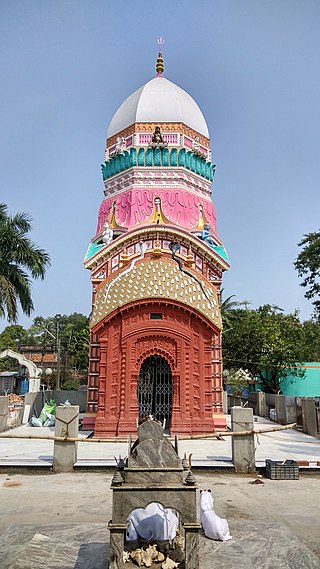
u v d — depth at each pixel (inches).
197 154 940.0
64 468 457.7
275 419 925.8
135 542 221.1
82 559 213.3
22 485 401.4
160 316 693.9
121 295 697.6
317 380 1331.2
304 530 279.4
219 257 810.2
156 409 713.6
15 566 205.8
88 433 697.0
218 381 740.0
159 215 813.2
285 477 430.3
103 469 458.3
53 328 2299.5
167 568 199.5
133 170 901.2
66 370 1815.9
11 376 1413.6
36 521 294.0
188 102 1000.9
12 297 886.4
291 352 1248.2
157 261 722.8
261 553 223.9
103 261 795.4
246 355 1301.7
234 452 463.8
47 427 820.6
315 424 716.7
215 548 230.7
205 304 704.4
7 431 749.9
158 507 229.3
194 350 689.0
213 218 938.1
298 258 1074.1
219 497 361.7
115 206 901.8
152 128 933.8
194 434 655.8
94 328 692.1
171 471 201.0
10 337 2247.8
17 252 909.2
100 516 305.4
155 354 682.8
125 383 665.6
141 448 207.6
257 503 343.3
